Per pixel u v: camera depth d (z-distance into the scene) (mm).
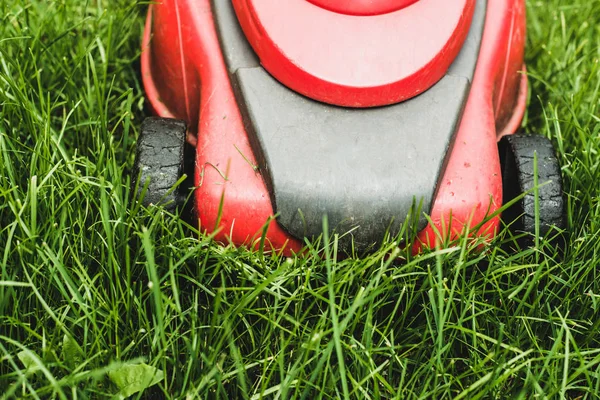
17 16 1280
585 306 1106
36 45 1271
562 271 1116
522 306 1099
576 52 1397
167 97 1244
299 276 1083
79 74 1308
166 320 1044
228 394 1049
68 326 1060
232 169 1095
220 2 1162
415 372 1042
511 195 1144
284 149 1079
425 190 1076
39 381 1004
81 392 967
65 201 1065
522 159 1137
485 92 1159
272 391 1017
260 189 1086
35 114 1160
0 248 1088
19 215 1042
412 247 1099
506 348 1026
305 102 1104
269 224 1084
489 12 1199
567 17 1512
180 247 1088
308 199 1069
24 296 1062
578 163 1215
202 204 1094
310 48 1099
